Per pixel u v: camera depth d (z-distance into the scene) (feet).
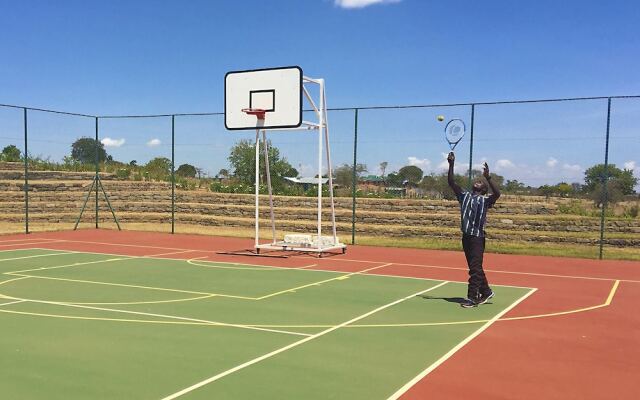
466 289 36.27
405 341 23.29
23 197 86.28
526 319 27.71
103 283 36.96
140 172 102.83
